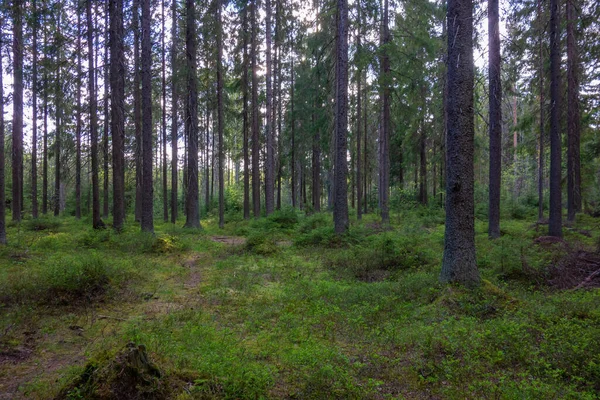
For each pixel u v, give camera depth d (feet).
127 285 27.27
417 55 62.64
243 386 12.46
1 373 14.35
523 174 98.89
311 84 85.76
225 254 42.63
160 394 11.73
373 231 53.26
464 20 24.90
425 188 93.25
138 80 66.49
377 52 53.78
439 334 17.40
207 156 121.39
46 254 37.32
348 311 22.11
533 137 64.34
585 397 12.28
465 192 24.71
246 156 82.94
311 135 94.63
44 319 20.21
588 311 20.24
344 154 49.37
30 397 12.42
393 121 87.15
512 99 86.38
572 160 55.31
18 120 63.72
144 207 51.57
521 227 57.47
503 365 15.25
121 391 11.12
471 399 12.57
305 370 14.28
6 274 27.66
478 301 21.93
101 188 113.80
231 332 18.57
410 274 29.73
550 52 43.78
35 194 85.61
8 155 89.40
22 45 45.88
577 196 61.98
